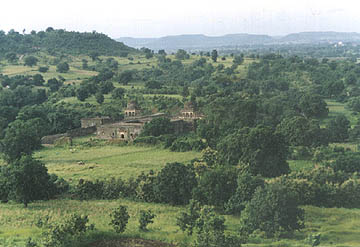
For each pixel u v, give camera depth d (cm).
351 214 7919
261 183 8362
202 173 9919
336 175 9656
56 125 18938
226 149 11838
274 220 6912
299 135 13900
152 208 8662
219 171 8869
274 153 11044
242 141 11412
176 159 13050
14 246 6322
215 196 8506
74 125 19538
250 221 7050
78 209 8606
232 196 8325
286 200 7031
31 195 9094
